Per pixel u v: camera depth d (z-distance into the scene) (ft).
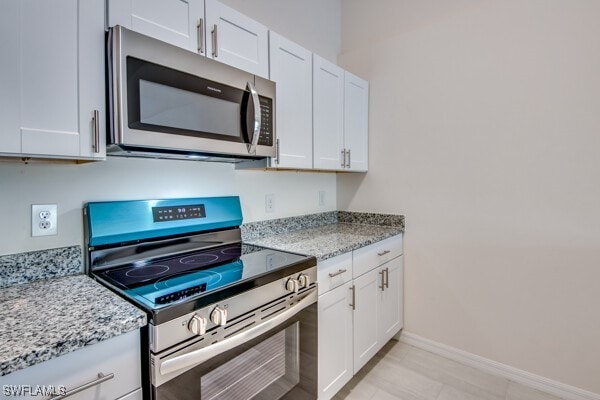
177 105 3.64
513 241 5.93
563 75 5.34
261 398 3.83
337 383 5.26
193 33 3.95
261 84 4.72
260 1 6.50
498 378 6.08
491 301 6.22
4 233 3.43
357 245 5.61
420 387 5.83
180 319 2.84
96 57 3.10
